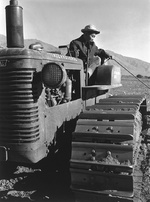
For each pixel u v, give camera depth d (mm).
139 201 3283
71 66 4320
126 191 3102
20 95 3320
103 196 3123
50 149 3814
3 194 3834
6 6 3699
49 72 3311
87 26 5410
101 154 3215
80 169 3238
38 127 3490
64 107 4191
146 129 6242
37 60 3473
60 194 3846
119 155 3146
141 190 3484
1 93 3387
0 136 3441
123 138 3260
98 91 5469
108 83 4797
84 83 4828
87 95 4953
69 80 4332
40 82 3527
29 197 3746
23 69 3309
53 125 3885
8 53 3330
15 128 3361
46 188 4023
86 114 3664
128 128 3352
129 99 4656
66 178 4363
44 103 3648
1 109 3396
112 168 3117
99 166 3176
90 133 3377
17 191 3910
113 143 3297
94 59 5410
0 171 4352
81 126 3527
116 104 4293
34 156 3402
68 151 4598
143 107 6309
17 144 3367
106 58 5805
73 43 5402
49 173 4539
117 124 3422
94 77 5055
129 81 26391
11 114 3363
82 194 3236
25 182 4211
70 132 4484
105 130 3406
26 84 3316
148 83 24172
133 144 3213
